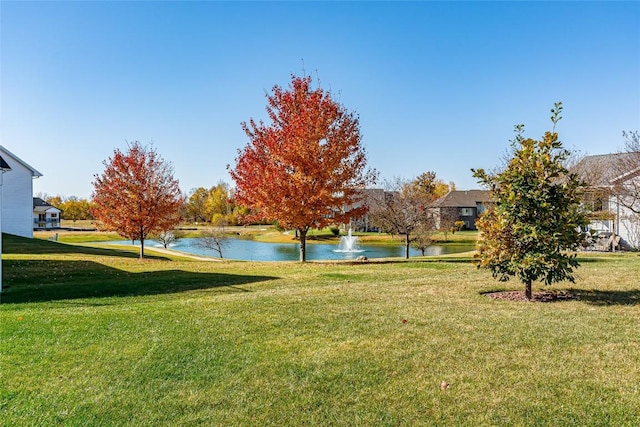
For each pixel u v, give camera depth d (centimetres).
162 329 652
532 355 524
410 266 1530
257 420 391
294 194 1645
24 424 388
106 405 419
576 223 816
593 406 401
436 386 448
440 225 4491
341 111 1728
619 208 2381
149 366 508
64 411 408
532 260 806
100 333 634
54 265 1564
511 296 881
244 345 576
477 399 419
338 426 381
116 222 2192
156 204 2242
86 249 2514
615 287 950
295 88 1744
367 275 1290
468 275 1225
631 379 453
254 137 1739
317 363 510
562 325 647
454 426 376
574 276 1097
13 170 3112
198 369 498
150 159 2364
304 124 1645
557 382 450
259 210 1802
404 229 2627
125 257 2133
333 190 1692
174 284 1166
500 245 856
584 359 509
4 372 493
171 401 425
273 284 1148
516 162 870
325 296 900
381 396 429
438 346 560
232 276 1324
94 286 1128
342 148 1670
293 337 607
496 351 539
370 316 717
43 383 466
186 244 4850
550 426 373
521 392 430
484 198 6431
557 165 843
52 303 906
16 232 3123
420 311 750
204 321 696
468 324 660
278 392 441
